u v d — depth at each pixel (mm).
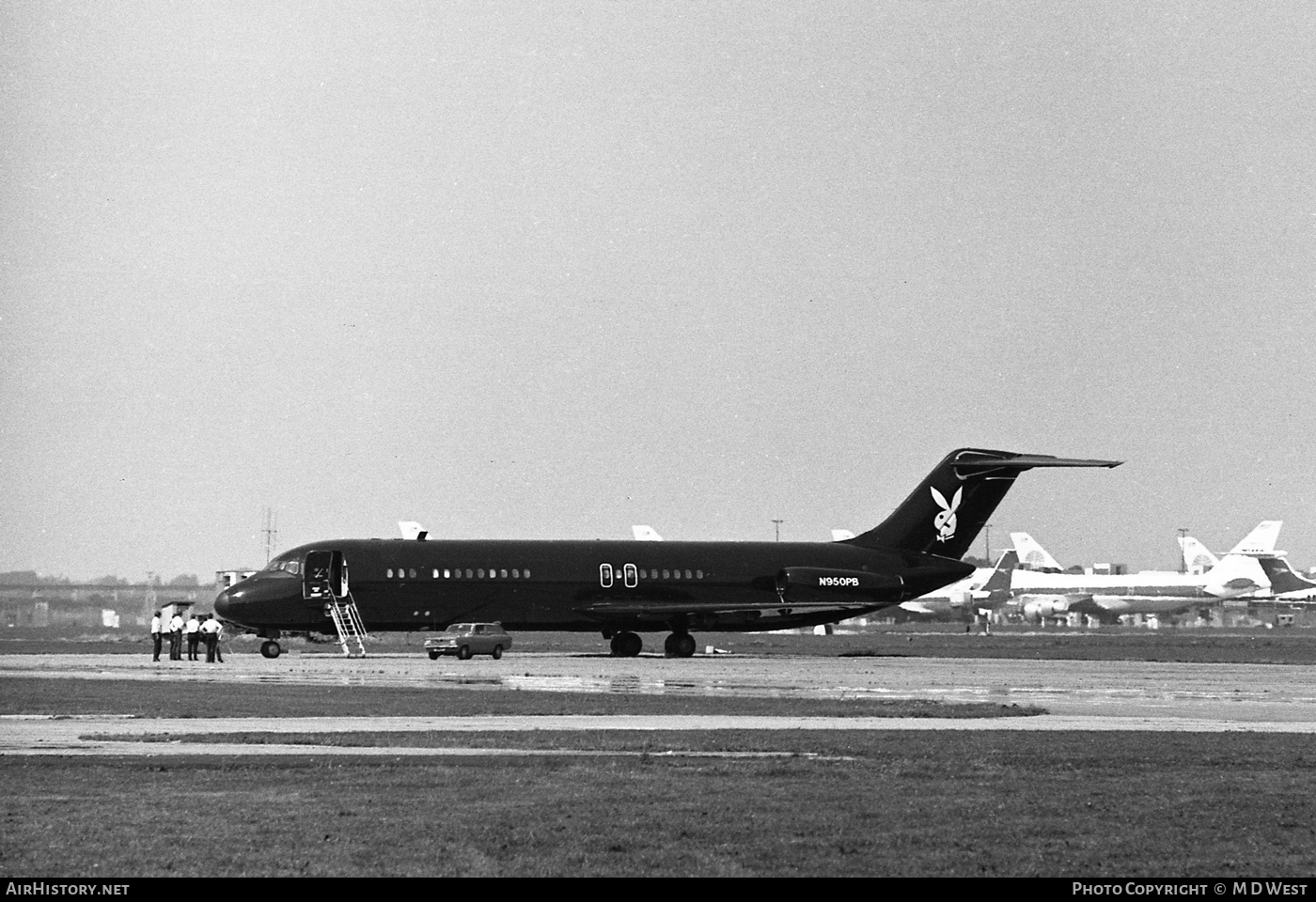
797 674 153250
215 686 122750
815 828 50969
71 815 52500
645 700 109125
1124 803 56656
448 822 51344
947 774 64750
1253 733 84875
